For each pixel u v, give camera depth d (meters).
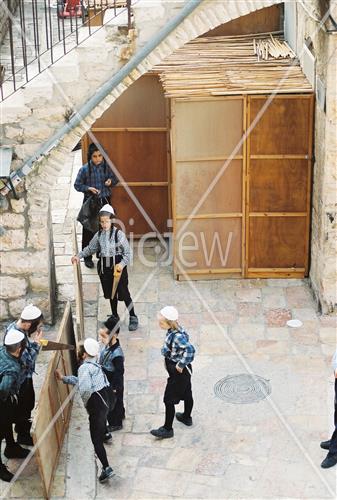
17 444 10.20
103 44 11.35
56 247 14.80
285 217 13.65
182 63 14.20
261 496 9.65
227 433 10.62
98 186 13.67
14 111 11.48
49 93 11.45
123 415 10.74
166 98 13.85
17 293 12.40
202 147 13.27
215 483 9.85
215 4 11.31
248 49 14.83
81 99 11.55
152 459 10.23
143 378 11.69
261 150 13.30
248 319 12.95
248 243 13.80
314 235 13.45
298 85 13.10
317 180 13.09
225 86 13.15
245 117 13.09
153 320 12.98
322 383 11.47
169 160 14.23
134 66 11.36
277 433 10.58
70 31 13.21
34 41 12.90
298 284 13.87
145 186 14.73
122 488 9.84
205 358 12.05
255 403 11.12
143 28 11.30
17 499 9.66
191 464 10.14
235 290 13.73
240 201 13.58
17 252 12.20
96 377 9.66
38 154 11.67
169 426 10.48
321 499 9.57
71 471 10.09
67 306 11.37
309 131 13.20
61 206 16.30
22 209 11.98
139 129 14.38
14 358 9.55
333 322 12.80
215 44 15.16
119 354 10.48
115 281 12.25
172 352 10.16
